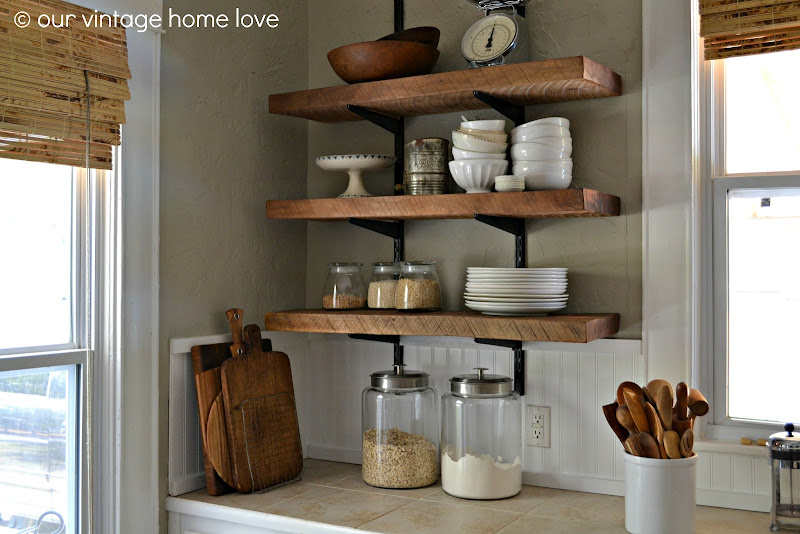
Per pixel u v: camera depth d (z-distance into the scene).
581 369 2.02
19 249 1.70
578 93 1.94
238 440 1.99
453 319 1.89
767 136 1.90
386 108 2.13
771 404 1.88
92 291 1.81
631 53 1.97
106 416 1.83
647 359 1.93
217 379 2.02
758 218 1.89
